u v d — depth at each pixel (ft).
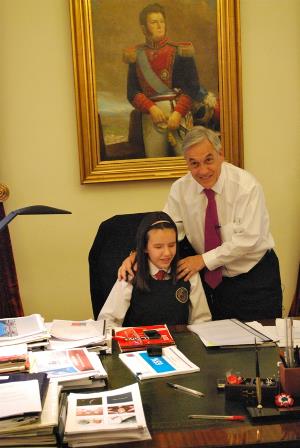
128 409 5.07
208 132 8.30
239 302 8.86
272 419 4.97
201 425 4.92
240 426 4.88
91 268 8.96
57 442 4.70
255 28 11.89
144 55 11.50
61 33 11.36
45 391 5.18
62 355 6.30
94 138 11.48
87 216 11.80
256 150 12.18
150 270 7.98
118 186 11.80
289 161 12.28
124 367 6.28
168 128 11.71
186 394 5.53
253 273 8.79
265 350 6.71
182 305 7.99
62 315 11.96
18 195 11.59
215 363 6.33
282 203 12.34
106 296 8.76
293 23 11.97
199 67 11.67
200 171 8.32
